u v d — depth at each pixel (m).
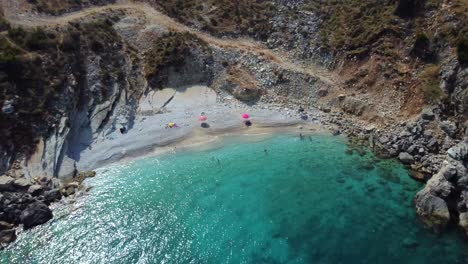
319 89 68.81
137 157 57.09
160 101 68.06
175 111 66.56
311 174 51.72
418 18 66.19
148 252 39.91
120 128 61.62
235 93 69.75
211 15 81.75
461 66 55.75
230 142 60.16
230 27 80.38
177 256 39.31
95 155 56.72
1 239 41.41
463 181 43.09
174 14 81.31
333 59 72.31
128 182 51.41
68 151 56.31
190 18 80.75
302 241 40.56
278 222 43.38
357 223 42.72
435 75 59.25
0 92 54.41
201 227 43.03
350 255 38.47
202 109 67.19
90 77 64.75
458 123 54.75
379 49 67.00
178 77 71.25
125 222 44.19
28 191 47.75
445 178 44.12
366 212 44.34
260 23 80.88
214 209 45.75
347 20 75.38
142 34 75.38
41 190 48.25
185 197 48.06
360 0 76.94
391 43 66.69
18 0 73.31
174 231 42.66
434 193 43.59
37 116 55.72
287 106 68.06
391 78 63.56
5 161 51.34
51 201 47.75
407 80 62.00
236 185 50.00
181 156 57.06
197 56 72.88
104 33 71.31
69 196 48.91
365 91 65.75
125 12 79.31
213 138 61.06
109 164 55.59
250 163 54.78
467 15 60.00
